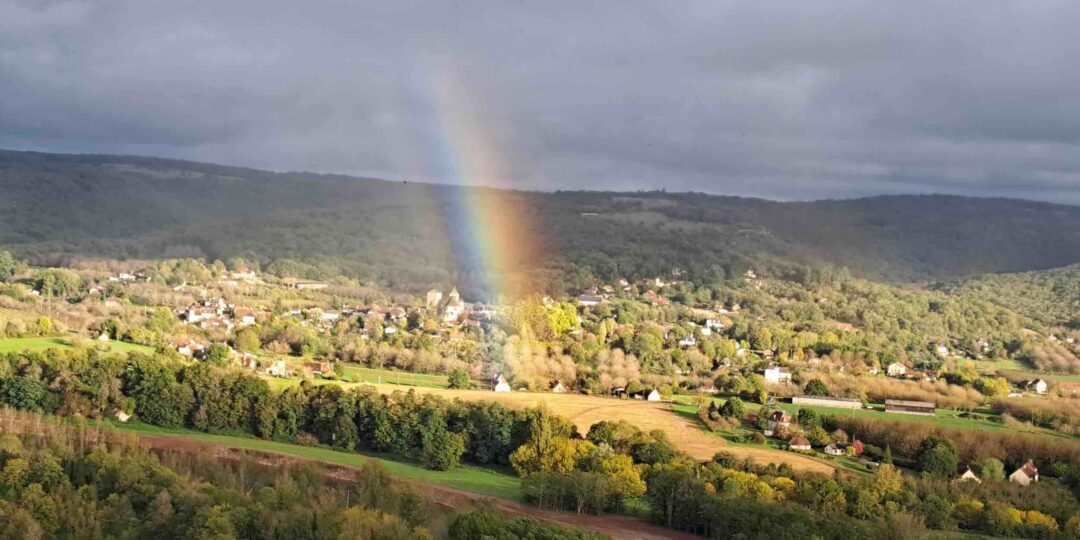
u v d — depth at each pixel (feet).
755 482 449.06
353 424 540.52
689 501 411.34
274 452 491.31
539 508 427.33
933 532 408.26
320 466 454.81
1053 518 444.96
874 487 458.91
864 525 395.96
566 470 472.85
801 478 474.49
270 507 354.95
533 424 523.70
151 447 472.85
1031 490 494.18
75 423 479.82
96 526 340.39
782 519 387.14
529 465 494.59
